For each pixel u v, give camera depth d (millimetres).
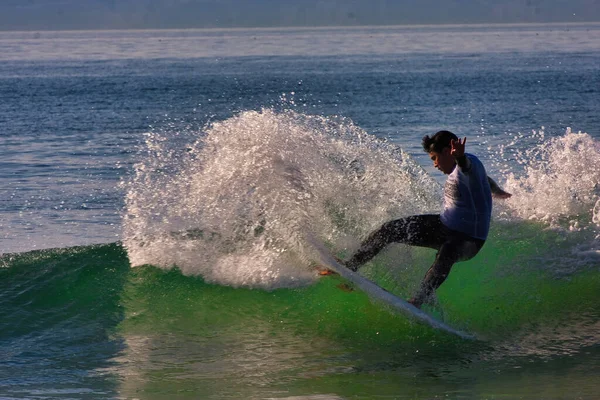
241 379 19281
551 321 22969
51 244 37531
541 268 26094
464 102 102812
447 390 18203
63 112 95438
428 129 75250
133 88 134875
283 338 22203
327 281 25453
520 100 104438
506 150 59219
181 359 20828
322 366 20141
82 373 19891
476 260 26578
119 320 23797
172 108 99938
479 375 19266
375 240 23938
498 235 28797
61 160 59531
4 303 25000
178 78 162750
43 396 18219
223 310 24359
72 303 25125
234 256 26859
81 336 22641
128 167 56438
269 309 24281
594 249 27359
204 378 19391
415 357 20672
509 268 26141
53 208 44625
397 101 106062
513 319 23156
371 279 24969
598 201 31453
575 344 21312
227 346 21734
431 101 105188
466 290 24844
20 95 120438
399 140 67812
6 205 45250
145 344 21953
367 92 121750
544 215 31062
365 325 22922
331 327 22875
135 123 82875
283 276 25875
